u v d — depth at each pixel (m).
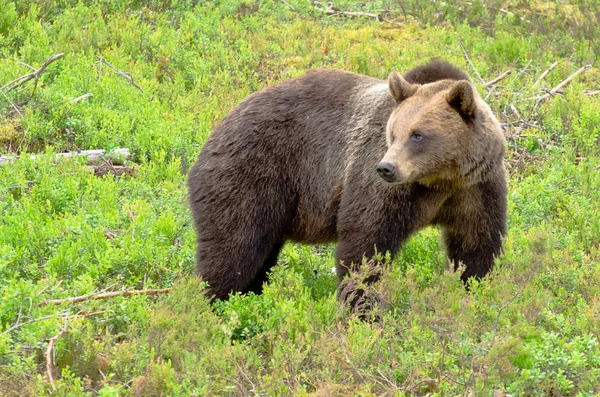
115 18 21.73
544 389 8.85
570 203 13.98
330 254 13.06
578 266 12.06
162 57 19.91
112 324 9.80
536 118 18.11
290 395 8.17
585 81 20.88
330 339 8.91
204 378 8.17
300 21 23.81
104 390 7.49
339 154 11.14
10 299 9.36
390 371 8.73
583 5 24.44
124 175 15.12
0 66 17.58
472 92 9.94
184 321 9.19
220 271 11.32
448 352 9.06
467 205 10.61
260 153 11.31
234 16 24.12
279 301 10.36
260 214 11.36
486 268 10.92
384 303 9.98
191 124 17.11
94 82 17.78
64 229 12.41
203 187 11.44
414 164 9.97
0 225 12.36
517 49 22.14
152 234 12.59
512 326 9.18
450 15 25.48
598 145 16.81
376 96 11.03
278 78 19.97
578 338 9.09
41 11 21.66
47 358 8.31
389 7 26.89
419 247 12.73
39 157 14.60
